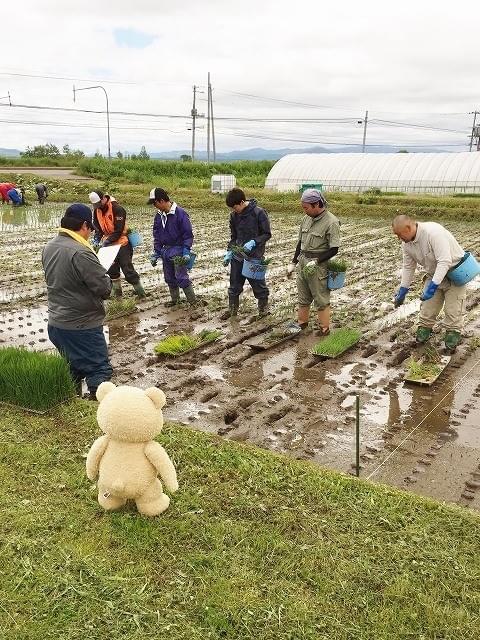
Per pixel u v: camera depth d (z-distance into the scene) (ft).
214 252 45.57
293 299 31.60
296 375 20.95
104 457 11.14
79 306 17.25
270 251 45.73
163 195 27.91
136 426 10.55
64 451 14.01
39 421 15.58
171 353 22.41
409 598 9.36
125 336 25.39
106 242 29.32
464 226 62.34
